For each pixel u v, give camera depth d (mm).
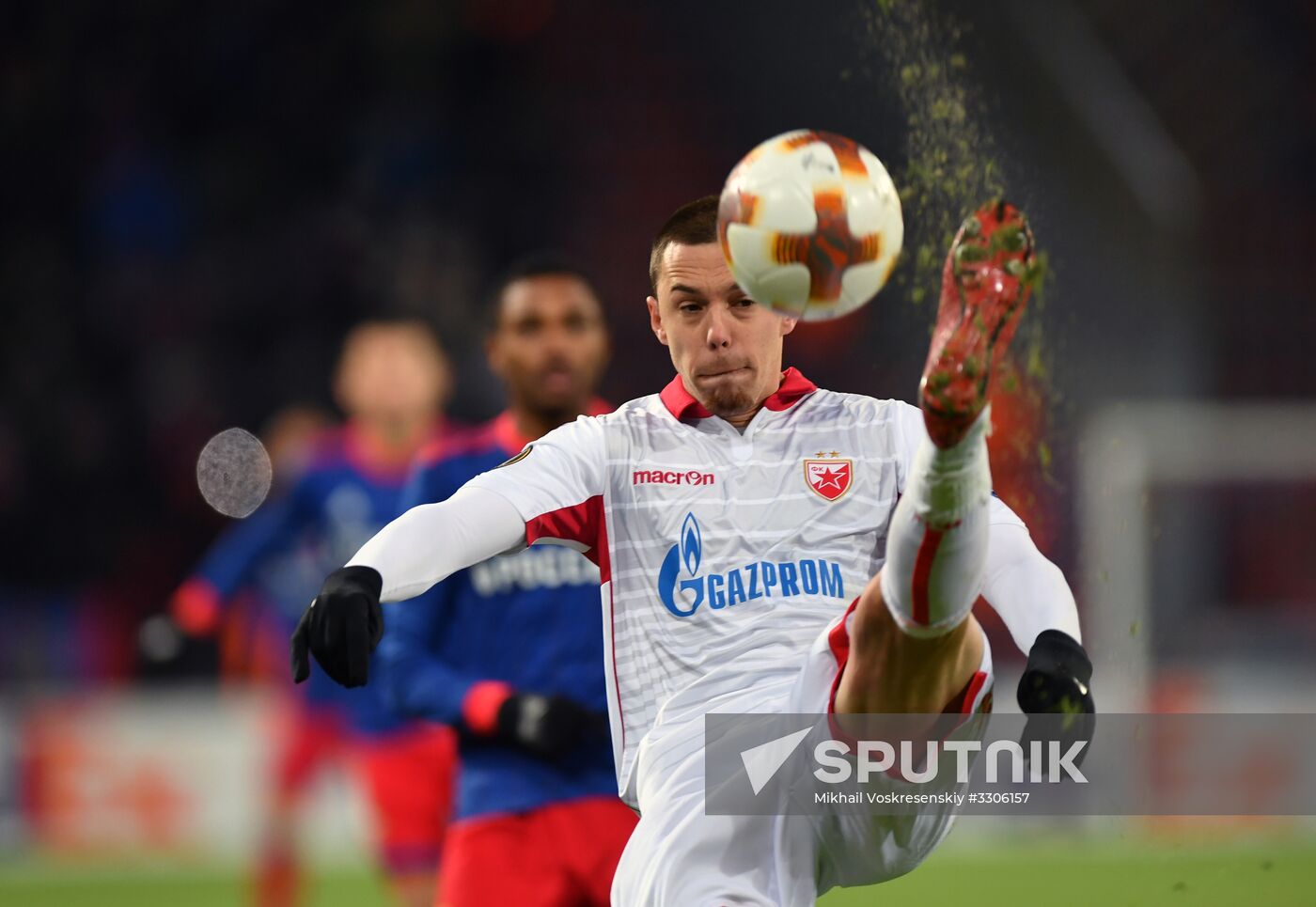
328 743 26750
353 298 58438
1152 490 45281
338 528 26375
